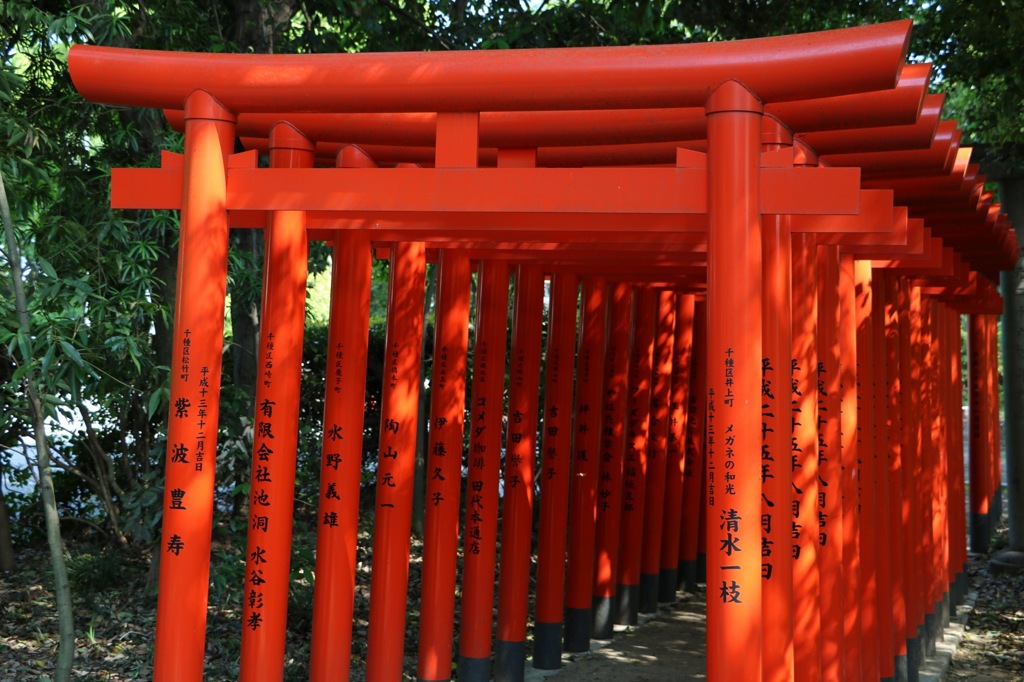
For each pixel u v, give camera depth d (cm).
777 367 424
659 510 889
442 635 600
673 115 421
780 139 398
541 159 505
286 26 778
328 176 395
